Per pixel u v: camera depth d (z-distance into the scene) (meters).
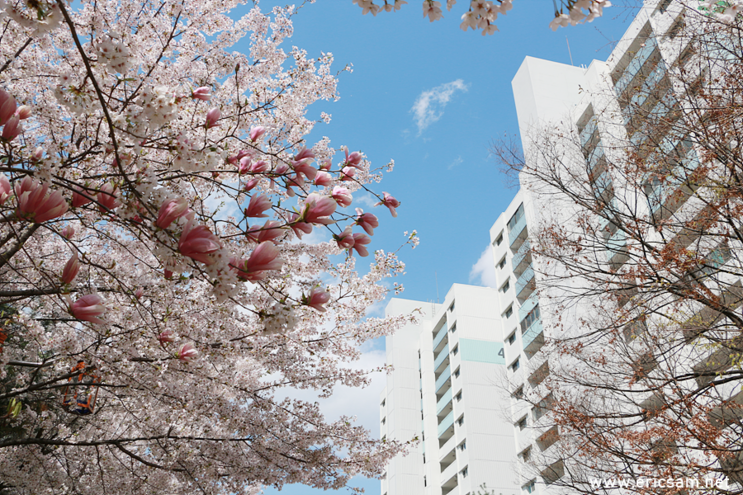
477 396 33.41
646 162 8.85
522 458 24.98
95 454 7.47
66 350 4.79
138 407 6.28
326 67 5.82
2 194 2.26
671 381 7.98
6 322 4.78
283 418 6.86
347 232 2.41
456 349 36.88
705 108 7.74
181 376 5.43
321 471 7.22
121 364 4.83
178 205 1.80
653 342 8.60
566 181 10.70
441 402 37.53
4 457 7.18
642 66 9.48
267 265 1.80
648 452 8.07
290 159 5.47
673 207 9.21
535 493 23.70
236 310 5.66
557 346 10.46
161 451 6.45
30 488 7.09
